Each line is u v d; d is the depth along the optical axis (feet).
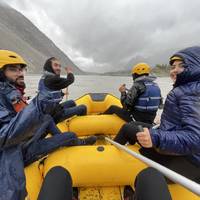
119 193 4.17
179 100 3.42
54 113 6.75
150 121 7.02
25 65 3.82
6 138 3.06
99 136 7.40
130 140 4.71
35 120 3.12
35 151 3.95
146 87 6.76
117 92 26.45
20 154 3.33
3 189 3.03
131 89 6.88
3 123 3.23
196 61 3.42
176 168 3.62
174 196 3.56
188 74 3.42
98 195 4.15
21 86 3.86
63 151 4.26
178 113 3.48
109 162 3.96
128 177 3.96
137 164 3.95
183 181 2.28
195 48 3.51
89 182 4.00
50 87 3.20
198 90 3.32
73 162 3.98
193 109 3.24
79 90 28.09
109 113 8.02
